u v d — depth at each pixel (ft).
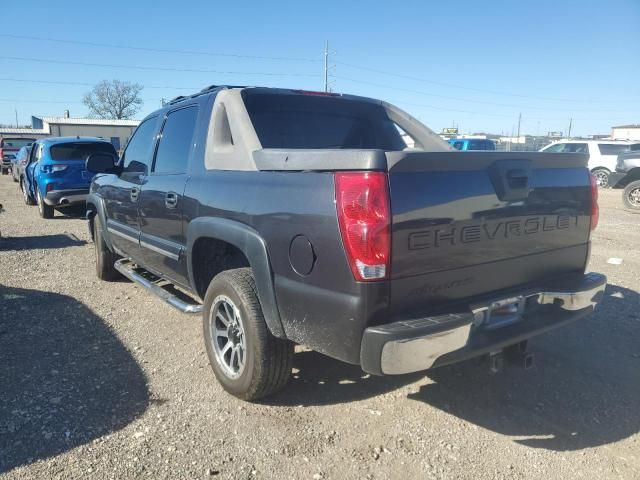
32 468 8.75
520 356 10.54
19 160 59.77
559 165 10.66
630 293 18.63
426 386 11.88
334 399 11.22
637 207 45.06
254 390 10.55
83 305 17.17
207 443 9.54
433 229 8.49
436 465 9.06
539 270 10.56
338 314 8.33
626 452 9.51
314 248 8.57
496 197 9.37
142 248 15.47
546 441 9.82
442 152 8.53
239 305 10.39
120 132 208.85
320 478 8.68
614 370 12.76
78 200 36.78
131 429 9.94
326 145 14.20
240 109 11.55
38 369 12.39
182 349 13.71
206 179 11.69
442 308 8.91
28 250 26.37
